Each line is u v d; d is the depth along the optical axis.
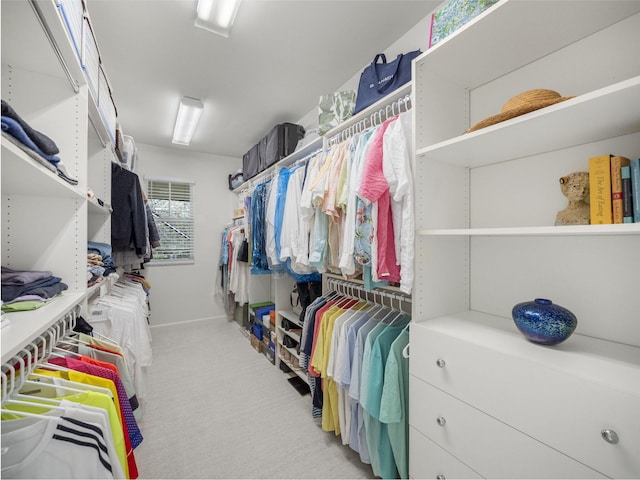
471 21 0.92
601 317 0.95
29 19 0.80
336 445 1.61
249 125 3.04
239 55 1.88
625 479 0.62
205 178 4.06
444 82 1.25
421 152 1.12
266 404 2.03
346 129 1.76
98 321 1.48
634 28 0.88
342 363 1.41
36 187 0.97
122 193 2.06
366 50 1.85
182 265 3.91
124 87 2.26
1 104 0.67
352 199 1.31
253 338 3.14
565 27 0.94
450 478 0.99
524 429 0.79
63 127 1.12
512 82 1.19
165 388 2.24
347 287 2.02
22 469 0.63
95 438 0.69
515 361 0.81
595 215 0.81
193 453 1.55
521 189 1.17
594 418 0.67
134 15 1.51
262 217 2.62
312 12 1.53
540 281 1.11
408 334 1.27
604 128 0.86
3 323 0.71
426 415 1.08
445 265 1.25
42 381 0.81
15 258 1.06
